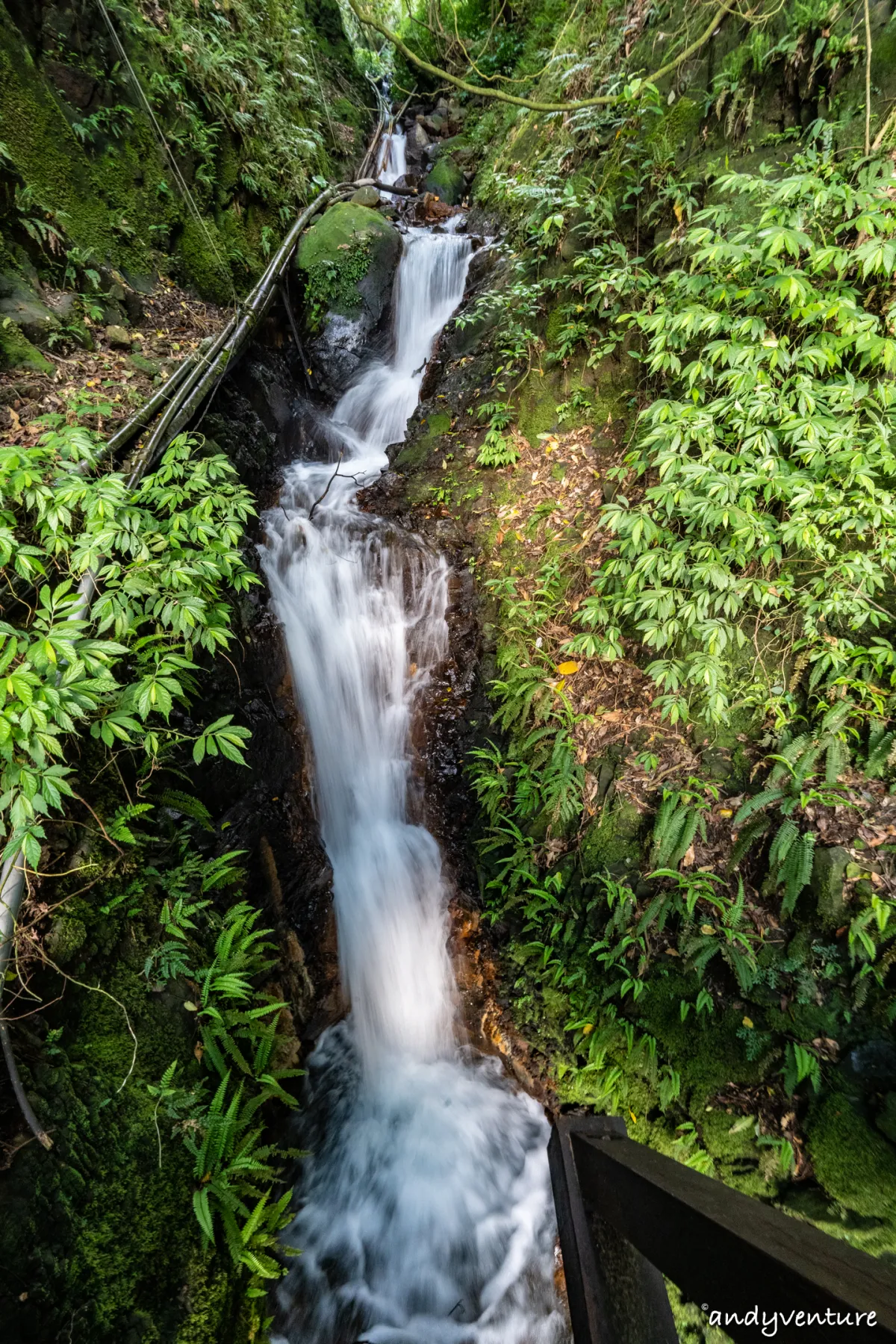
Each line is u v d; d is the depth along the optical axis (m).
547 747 4.64
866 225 3.17
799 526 3.48
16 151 4.84
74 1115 2.40
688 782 3.96
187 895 3.29
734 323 3.75
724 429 3.96
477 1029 4.45
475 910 4.84
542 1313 3.40
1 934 2.37
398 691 5.54
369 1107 4.19
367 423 7.65
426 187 10.59
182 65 6.73
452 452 6.50
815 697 3.75
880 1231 2.73
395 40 4.87
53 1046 2.46
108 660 2.49
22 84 4.97
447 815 5.25
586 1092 3.85
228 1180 2.85
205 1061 3.10
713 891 3.67
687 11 5.55
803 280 3.31
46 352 4.64
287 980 4.08
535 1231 3.66
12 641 2.22
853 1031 3.13
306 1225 3.54
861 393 3.42
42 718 2.13
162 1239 2.51
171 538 3.26
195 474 3.70
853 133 4.05
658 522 4.37
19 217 4.77
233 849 3.95
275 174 8.20
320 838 4.86
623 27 6.47
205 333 5.98
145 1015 2.89
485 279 7.73
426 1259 3.58
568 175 6.72
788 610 3.87
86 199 5.44
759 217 4.34
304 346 7.84
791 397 3.50
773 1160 3.09
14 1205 2.08
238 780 4.09
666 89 5.59
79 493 2.84
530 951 4.38
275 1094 3.28
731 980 3.54
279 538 5.25
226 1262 2.75
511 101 5.26
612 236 5.75
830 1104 3.04
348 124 11.96
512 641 5.13
